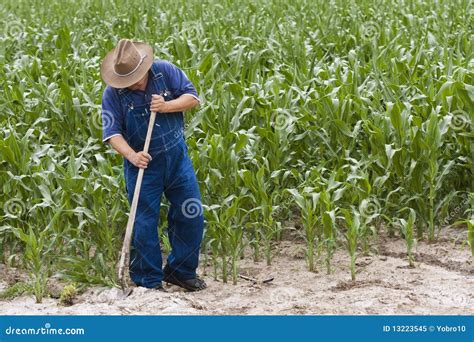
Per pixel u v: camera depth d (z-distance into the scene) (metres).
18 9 38.09
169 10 32.56
